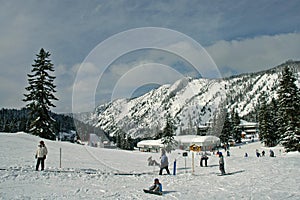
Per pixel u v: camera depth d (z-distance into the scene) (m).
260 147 53.19
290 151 34.75
